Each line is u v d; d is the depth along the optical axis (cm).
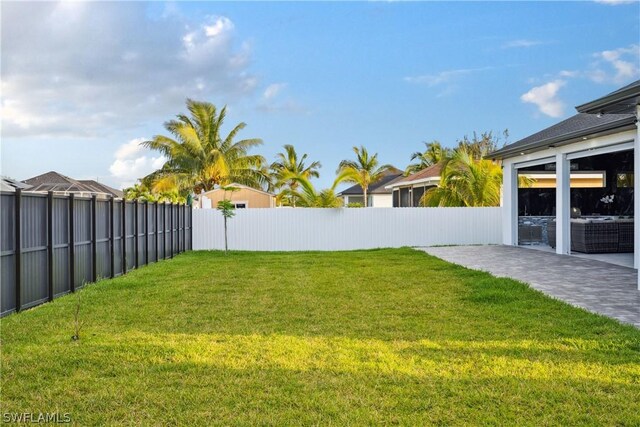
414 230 1958
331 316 683
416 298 805
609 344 529
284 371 456
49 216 826
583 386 413
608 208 1814
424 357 495
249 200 3028
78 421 359
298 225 1912
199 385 424
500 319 655
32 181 2694
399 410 374
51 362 480
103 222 1074
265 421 356
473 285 909
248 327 623
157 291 891
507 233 1797
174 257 1599
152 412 372
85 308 746
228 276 1088
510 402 385
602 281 948
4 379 437
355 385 420
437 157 4694
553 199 1953
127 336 580
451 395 399
